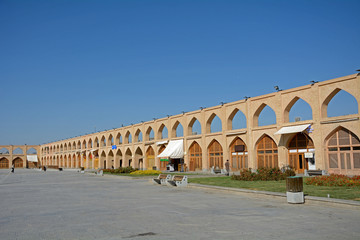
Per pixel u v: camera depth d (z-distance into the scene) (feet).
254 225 25.23
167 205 36.76
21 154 309.63
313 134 85.40
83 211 33.42
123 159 178.81
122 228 24.98
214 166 118.93
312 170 81.46
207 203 37.78
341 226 24.40
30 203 40.75
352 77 76.84
